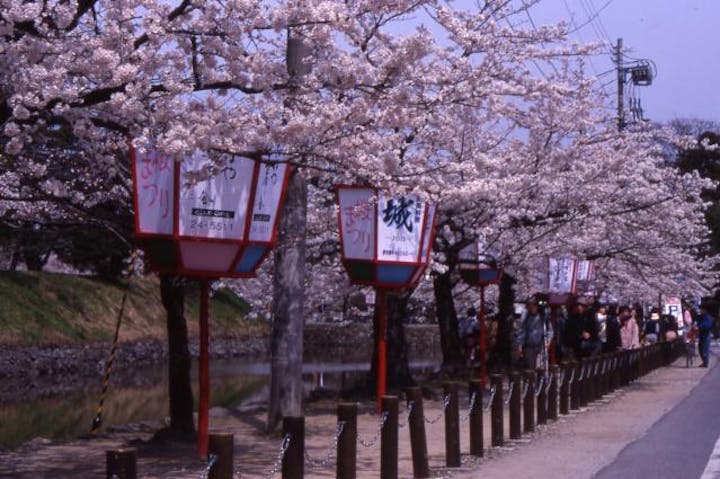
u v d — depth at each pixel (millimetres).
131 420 21734
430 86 12266
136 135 10164
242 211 11555
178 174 11078
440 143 18297
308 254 20016
